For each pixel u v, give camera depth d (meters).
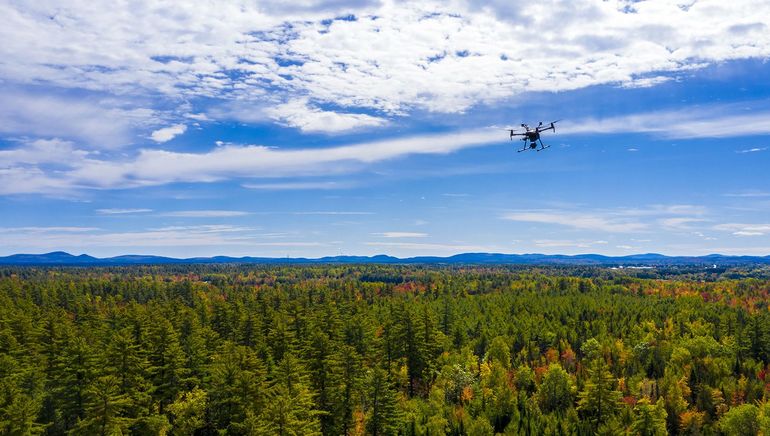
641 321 144.25
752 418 80.75
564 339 128.38
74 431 49.91
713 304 171.50
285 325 89.69
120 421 50.25
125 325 91.75
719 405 92.12
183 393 62.09
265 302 121.44
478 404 83.44
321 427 63.75
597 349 118.56
